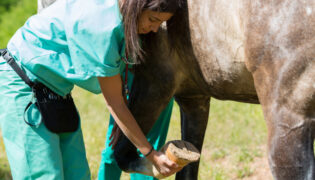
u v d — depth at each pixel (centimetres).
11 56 257
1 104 258
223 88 259
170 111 342
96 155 474
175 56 268
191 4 248
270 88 222
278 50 215
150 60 272
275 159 225
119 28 230
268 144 228
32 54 248
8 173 446
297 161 221
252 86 246
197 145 319
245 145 472
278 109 221
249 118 522
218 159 455
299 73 212
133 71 284
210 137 491
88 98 703
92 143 507
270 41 216
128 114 246
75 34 231
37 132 255
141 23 236
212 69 253
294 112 218
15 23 980
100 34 228
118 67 237
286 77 215
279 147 223
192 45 254
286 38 212
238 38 233
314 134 221
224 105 555
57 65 247
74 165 275
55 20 247
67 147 273
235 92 256
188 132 316
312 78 209
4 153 496
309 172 220
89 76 239
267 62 220
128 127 248
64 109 262
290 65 212
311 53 207
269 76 221
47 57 246
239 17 229
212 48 246
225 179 412
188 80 279
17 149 256
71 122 266
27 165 256
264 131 495
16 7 1088
